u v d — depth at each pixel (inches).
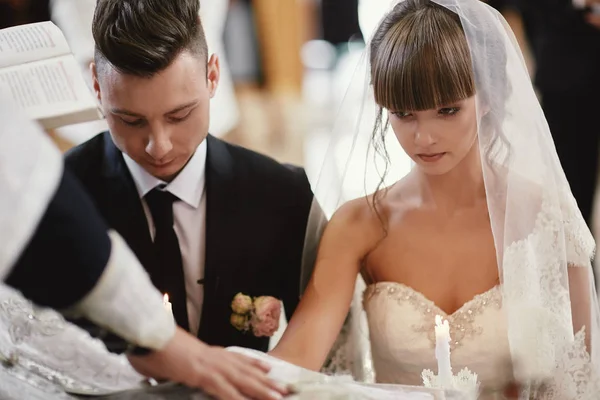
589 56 154.7
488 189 77.1
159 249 80.0
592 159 159.6
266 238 82.6
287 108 271.3
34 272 51.6
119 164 80.1
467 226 82.8
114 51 67.8
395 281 84.3
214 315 81.7
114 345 57.9
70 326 68.0
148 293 55.9
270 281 84.3
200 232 81.7
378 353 83.7
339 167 84.2
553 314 76.1
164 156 72.0
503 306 79.2
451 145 74.3
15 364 64.4
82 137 136.5
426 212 83.4
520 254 76.1
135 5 69.0
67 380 63.5
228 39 264.8
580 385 76.9
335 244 83.7
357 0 303.4
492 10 76.4
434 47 71.7
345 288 82.4
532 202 76.7
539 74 159.0
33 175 50.2
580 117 157.6
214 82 79.0
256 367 62.8
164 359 58.5
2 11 152.7
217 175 81.8
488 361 79.6
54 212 50.7
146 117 70.0
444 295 83.0
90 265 52.2
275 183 83.9
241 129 250.8
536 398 78.1
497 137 75.7
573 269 79.4
